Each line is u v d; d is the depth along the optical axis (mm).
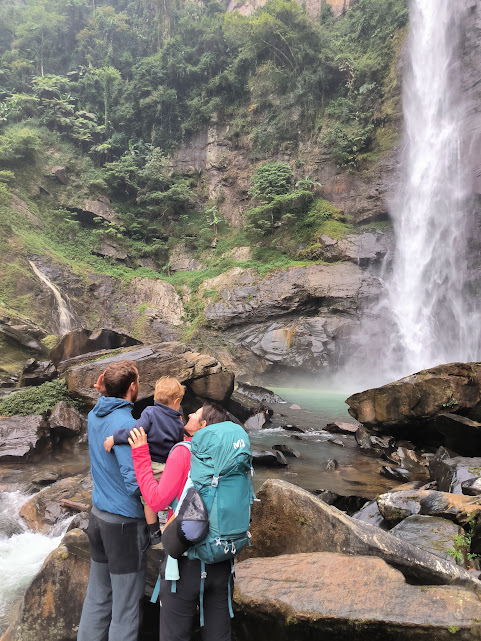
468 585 3355
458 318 32469
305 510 3973
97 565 2945
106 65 50969
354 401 12070
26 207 37531
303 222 39000
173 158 47938
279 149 44062
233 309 33844
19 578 5180
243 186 44719
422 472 8891
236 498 2518
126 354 12312
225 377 12805
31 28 52750
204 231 43188
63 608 3480
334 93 44594
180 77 48969
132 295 36250
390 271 35438
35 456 9391
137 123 48656
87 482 7746
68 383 11391
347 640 3031
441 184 35344
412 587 3154
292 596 3229
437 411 10055
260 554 4156
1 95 46438
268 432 13203
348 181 40000
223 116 47688
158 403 3150
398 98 40188
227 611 2596
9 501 7309
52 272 33531
